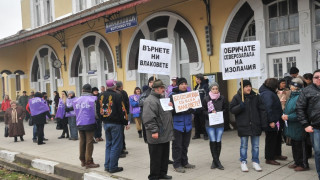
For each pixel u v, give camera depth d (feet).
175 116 20.01
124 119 20.81
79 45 52.95
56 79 60.29
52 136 37.50
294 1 29.86
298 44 29.25
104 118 20.57
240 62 20.06
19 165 26.09
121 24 41.52
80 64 55.01
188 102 19.84
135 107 32.45
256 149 19.53
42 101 32.81
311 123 16.57
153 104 17.87
